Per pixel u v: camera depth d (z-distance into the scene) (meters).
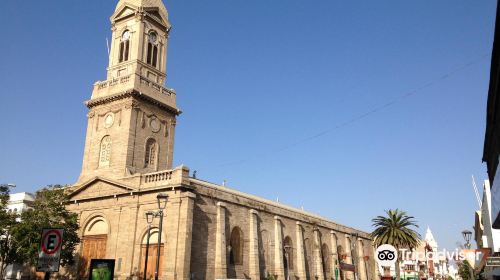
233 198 52.38
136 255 46.19
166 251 44.16
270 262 57.19
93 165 54.31
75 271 49.94
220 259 47.19
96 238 50.28
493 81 17.50
